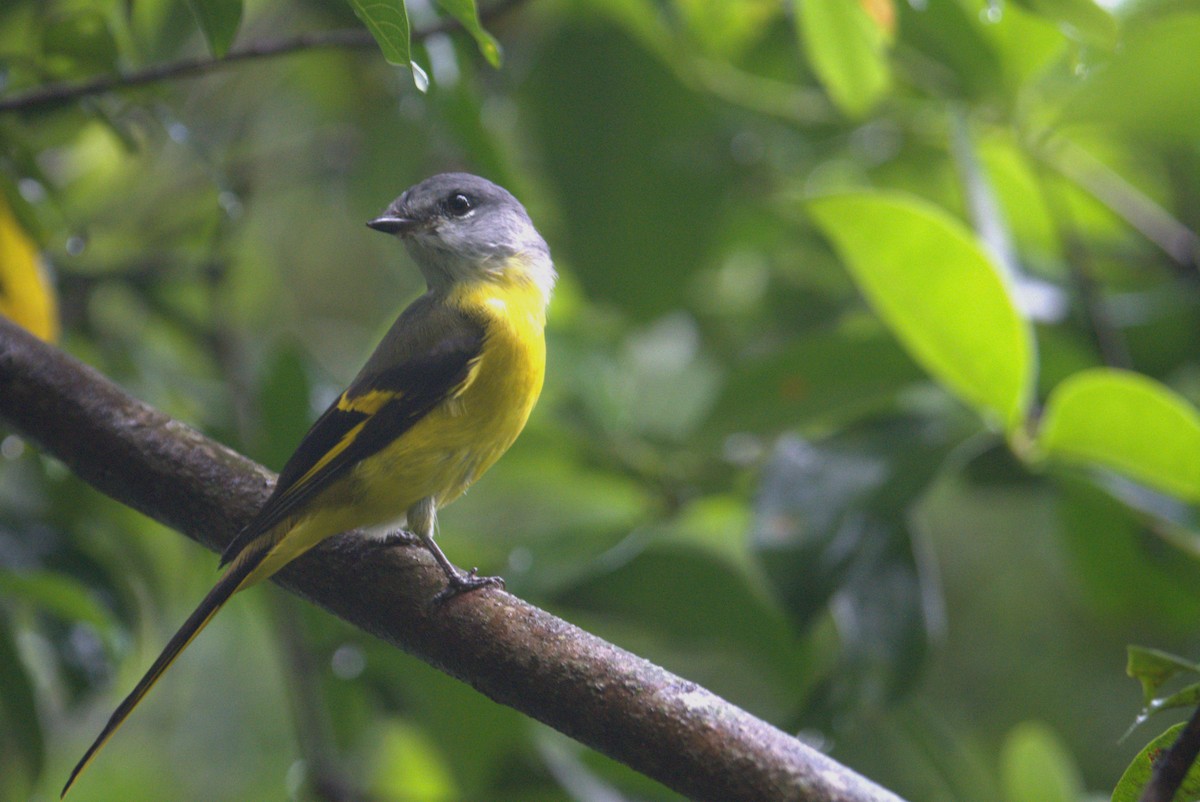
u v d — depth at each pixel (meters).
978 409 7.41
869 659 7.14
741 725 4.67
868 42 8.32
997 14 7.04
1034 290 8.70
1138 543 8.70
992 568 12.41
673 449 8.88
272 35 11.11
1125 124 7.99
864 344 8.25
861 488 7.36
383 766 9.41
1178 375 9.38
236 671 11.62
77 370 5.97
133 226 10.34
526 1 8.05
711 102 10.15
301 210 13.39
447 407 6.91
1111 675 11.95
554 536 8.44
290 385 8.34
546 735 8.39
